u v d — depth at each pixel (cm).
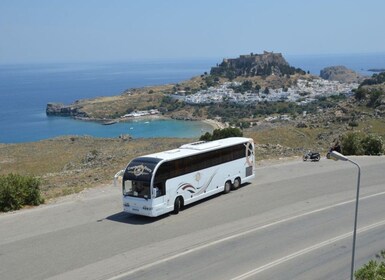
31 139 15888
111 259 1989
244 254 2052
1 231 2383
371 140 5144
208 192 3016
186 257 2011
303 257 2022
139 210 2564
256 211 2761
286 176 3759
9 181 2864
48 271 1866
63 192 3253
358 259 2002
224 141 3316
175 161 2705
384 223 2528
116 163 5278
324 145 6694
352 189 3312
